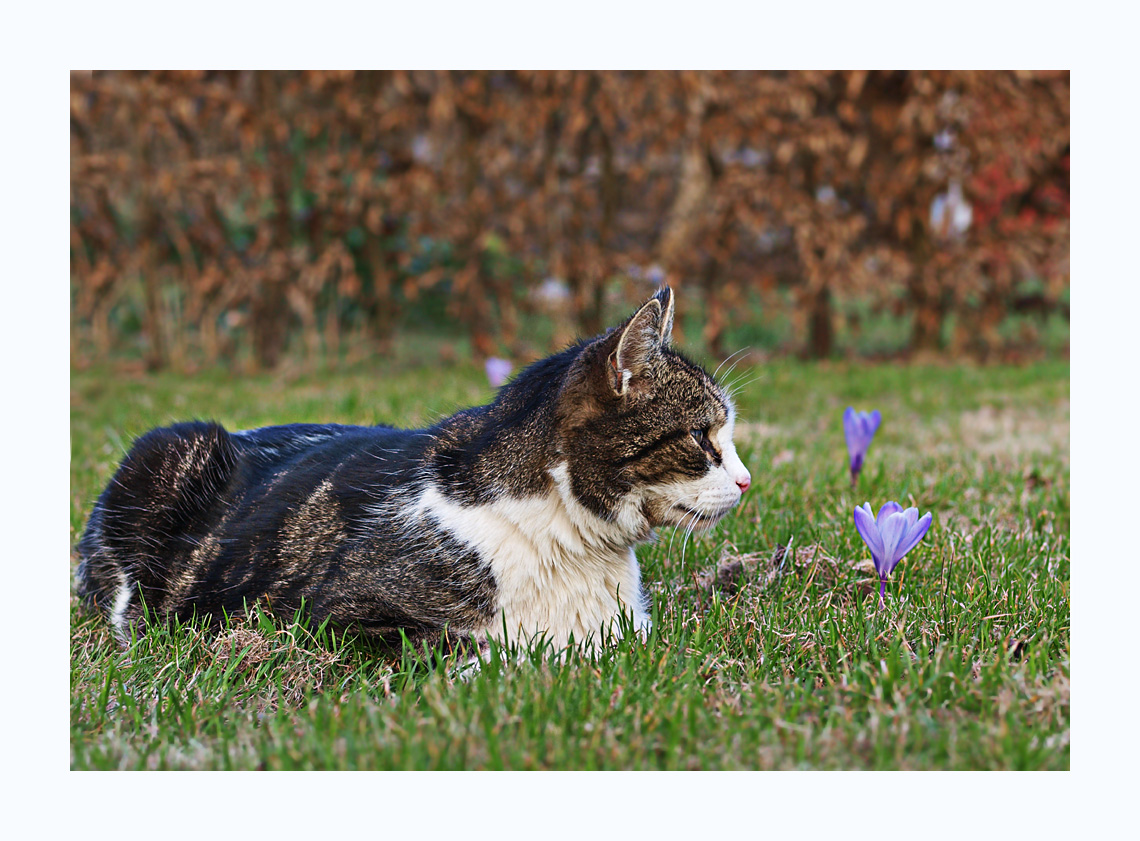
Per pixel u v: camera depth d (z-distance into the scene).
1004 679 1.53
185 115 3.10
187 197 3.32
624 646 1.58
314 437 1.74
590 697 1.52
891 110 3.41
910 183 3.44
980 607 1.65
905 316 4.15
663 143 3.38
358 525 1.62
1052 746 1.48
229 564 1.65
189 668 1.60
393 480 1.63
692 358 1.64
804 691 1.53
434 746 1.48
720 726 1.50
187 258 3.30
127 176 3.32
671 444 1.59
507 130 3.37
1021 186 3.61
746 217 3.30
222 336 3.54
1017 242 3.52
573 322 3.37
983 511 1.91
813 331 3.65
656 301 1.58
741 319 3.50
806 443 2.25
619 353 1.57
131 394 2.88
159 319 3.35
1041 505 1.91
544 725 1.50
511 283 3.44
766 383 3.00
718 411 1.61
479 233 3.34
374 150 3.34
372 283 3.57
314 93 3.25
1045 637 1.59
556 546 1.60
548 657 1.58
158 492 1.69
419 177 3.26
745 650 1.60
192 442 1.70
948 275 3.48
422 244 3.53
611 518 1.60
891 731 1.49
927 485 1.97
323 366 3.35
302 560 1.62
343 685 1.56
